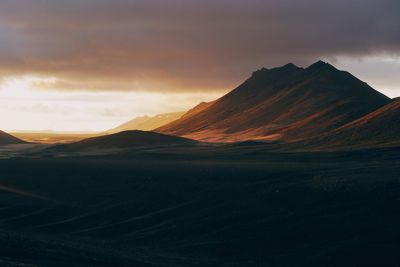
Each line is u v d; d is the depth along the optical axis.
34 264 56.12
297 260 83.12
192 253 87.94
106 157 193.50
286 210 102.19
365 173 122.38
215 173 131.50
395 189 105.88
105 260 68.31
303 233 91.50
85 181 130.75
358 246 84.00
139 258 79.12
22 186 129.25
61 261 61.56
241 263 83.06
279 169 136.25
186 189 119.25
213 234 95.06
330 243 87.44
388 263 79.31
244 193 113.81
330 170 130.88
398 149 176.00
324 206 102.00
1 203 115.44
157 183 124.06
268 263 82.94
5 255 59.47
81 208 113.25
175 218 104.38
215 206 107.69
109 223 105.12
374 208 98.19
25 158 181.25
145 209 110.56
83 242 90.69
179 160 178.00
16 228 101.88
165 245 92.75
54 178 134.50
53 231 101.75
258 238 91.31
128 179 129.75
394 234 87.00
